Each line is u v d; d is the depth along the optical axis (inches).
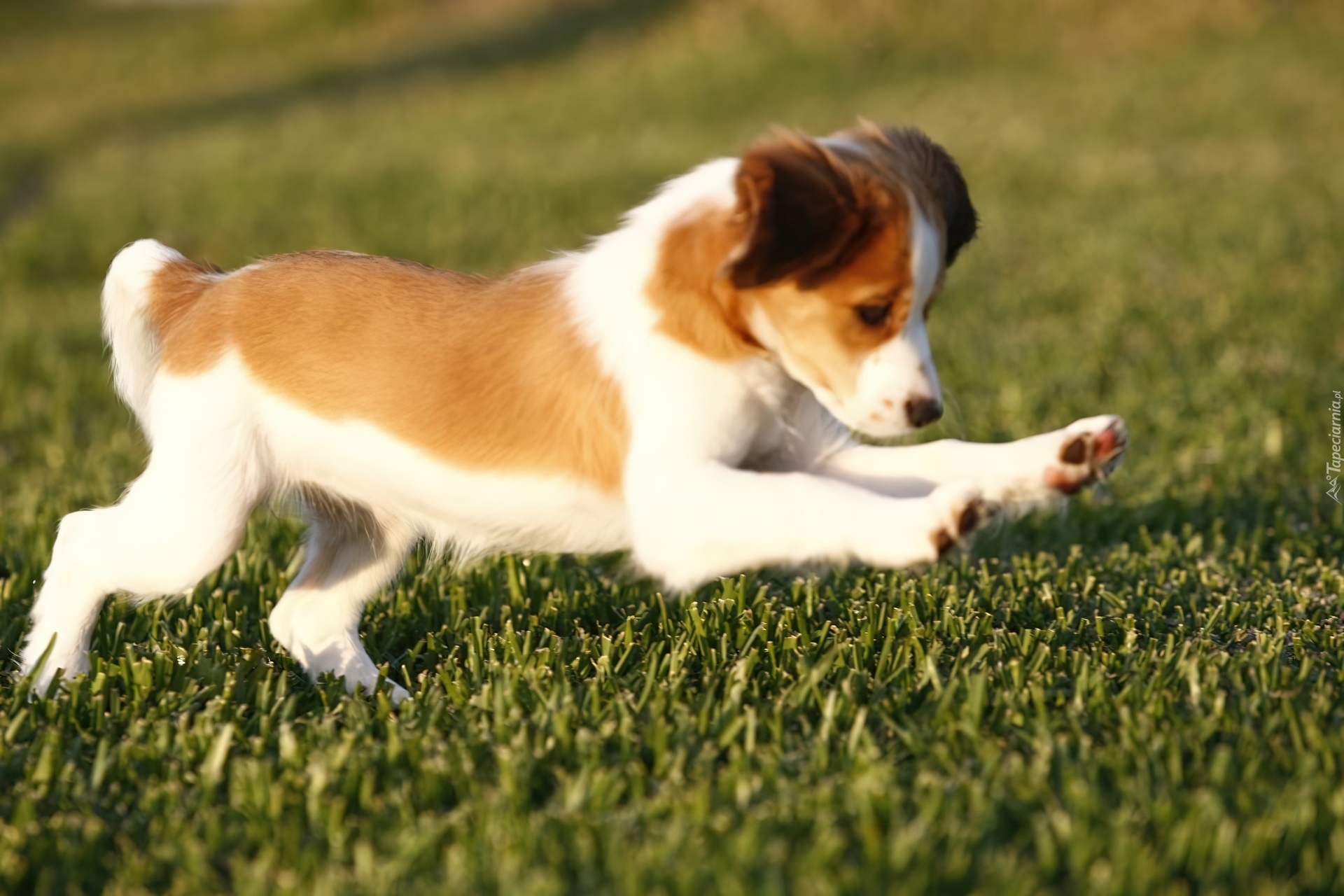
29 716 172.1
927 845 131.6
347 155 853.8
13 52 1722.4
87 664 189.0
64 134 1121.4
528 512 174.9
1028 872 128.4
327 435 180.2
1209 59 929.5
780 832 138.0
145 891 134.1
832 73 1007.6
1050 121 806.5
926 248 153.0
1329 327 406.0
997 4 1065.5
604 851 136.4
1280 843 131.6
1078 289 474.6
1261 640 185.5
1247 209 568.7
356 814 150.0
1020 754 155.9
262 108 1180.5
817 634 195.2
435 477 176.7
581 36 1262.3
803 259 148.2
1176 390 349.4
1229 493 275.7
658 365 160.9
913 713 170.6
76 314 514.0
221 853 143.3
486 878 133.0
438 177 740.0
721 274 152.4
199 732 165.3
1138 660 181.5
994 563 239.6
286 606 204.4
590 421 166.2
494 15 1440.7
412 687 189.6
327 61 1370.6
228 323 183.8
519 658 187.3
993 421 330.3
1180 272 485.1
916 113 859.4
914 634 191.2
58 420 368.2
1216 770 145.3
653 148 800.9
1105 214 589.3
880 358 154.7
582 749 157.9
